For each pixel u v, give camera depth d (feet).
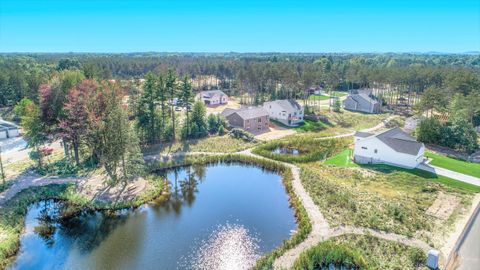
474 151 165.58
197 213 102.22
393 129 162.30
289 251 78.23
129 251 81.61
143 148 164.55
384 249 78.74
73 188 115.24
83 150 138.41
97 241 86.22
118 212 101.96
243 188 123.24
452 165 138.72
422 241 81.71
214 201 111.34
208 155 155.84
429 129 173.88
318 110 262.47
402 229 87.15
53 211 102.53
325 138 191.42
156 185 121.29
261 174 139.13
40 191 112.47
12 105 266.98
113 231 91.25
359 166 138.92
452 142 167.12
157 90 170.91
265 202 110.32
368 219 91.76
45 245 83.92
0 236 84.64
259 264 72.90
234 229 92.32
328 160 148.87
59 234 89.40
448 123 176.35
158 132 173.27
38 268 75.00
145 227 93.40
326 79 335.26
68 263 76.95
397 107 289.53
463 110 197.06
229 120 212.84
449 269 70.13
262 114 216.33
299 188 116.37
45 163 140.15
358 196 107.96
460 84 239.71
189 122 189.88
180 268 75.00
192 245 84.28
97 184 118.73
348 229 87.71
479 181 121.08
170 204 108.68
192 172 141.49
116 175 118.52
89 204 104.47
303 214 96.02
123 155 115.75
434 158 147.95
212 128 197.26
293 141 180.34
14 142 184.03
